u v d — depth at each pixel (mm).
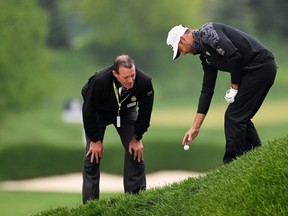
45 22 183500
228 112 23781
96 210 23938
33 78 162375
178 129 152250
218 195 20672
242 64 23469
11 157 108750
